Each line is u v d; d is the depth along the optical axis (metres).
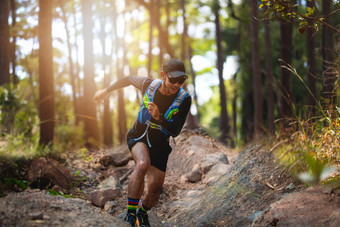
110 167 5.79
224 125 13.39
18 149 6.00
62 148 7.60
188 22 18.00
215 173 4.91
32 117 7.84
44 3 7.98
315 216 2.68
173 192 4.80
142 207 3.30
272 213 2.90
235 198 3.70
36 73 15.92
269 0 3.82
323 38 5.02
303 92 6.50
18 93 8.07
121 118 16.39
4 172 4.61
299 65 9.01
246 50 14.52
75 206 3.19
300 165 3.47
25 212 2.82
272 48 12.50
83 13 10.30
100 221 2.96
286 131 3.97
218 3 13.94
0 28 9.02
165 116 3.14
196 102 17.62
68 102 17.59
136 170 3.07
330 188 2.98
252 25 10.06
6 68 9.04
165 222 3.93
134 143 3.22
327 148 3.53
